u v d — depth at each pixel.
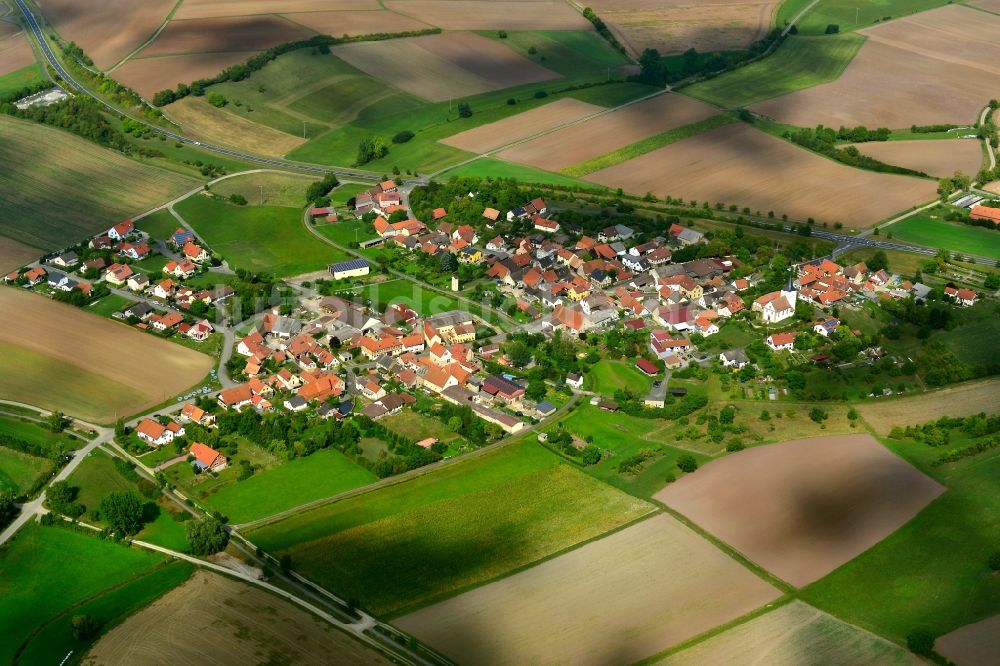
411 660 192.25
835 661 192.38
